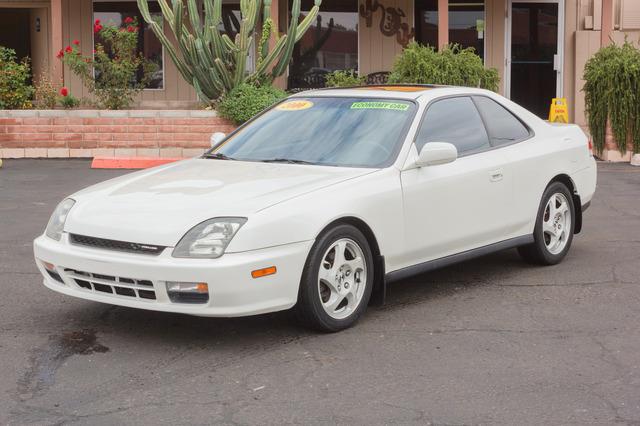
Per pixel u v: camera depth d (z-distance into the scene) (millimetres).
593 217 9977
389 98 6664
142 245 5230
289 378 4910
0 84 15570
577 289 6824
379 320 6008
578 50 18141
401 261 6141
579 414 4398
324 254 5531
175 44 18594
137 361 5195
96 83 16078
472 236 6645
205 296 5125
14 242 8547
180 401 4582
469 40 18672
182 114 14945
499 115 7223
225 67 15031
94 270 5332
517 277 7207
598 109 14797
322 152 6336
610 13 16516
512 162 6973
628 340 5578
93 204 5668
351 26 18656
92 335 5680
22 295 6621
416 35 18672
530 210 7199
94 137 15039
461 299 6551
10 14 19250
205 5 14812
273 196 5445
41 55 18797
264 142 6668
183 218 5258
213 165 6363
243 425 4281
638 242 8570
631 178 12898
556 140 7605
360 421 4324
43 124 14977
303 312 5531
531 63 18641
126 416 4383
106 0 18594
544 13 18500
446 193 6375
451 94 6859
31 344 5504
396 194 5996
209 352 5352
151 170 6453
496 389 4738
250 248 5152
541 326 5879
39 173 13375
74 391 4723
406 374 4973
